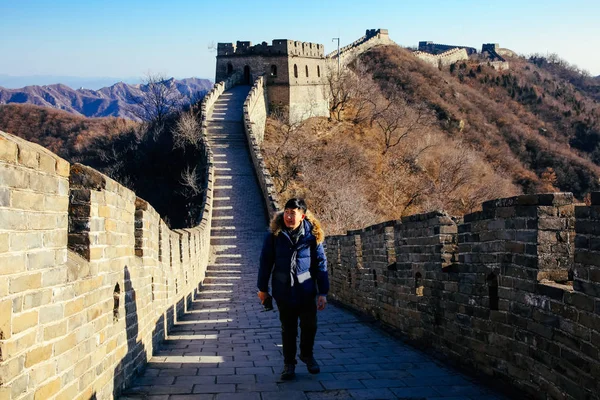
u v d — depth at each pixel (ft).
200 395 21.74
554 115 371.56
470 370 25.40
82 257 18.15
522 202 21.59
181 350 31.30
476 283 25.11
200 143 162.30
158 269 32.30
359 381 23.75
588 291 17.78
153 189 170.30
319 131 214.69
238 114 184.24
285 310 24.11
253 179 136.15
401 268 34.96
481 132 296.92
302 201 24.26
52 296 15.05
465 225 26.09
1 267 12.47
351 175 179.63
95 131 260.01
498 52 531.09
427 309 30.73
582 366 18.04
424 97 309.63
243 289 71.72
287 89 216.74
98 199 19.15
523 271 21.54
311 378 24.30
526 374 21.31
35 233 14.06
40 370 14.32
